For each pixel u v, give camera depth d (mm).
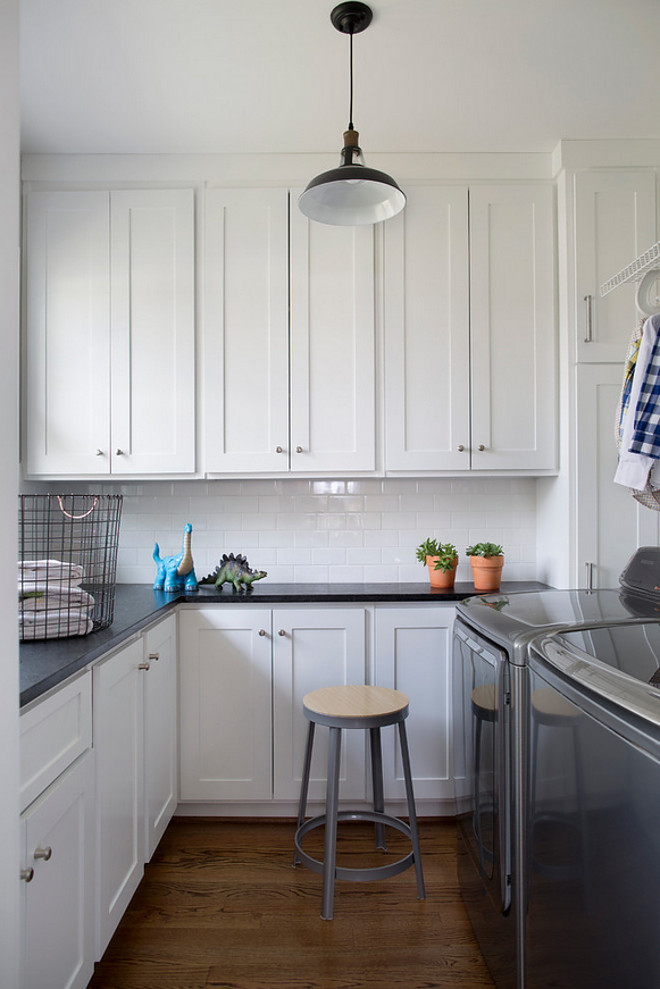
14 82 925
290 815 2410
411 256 2525
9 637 899
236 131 2367
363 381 2510
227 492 2820
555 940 1165
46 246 2520
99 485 2809
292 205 2520
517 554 2834
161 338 2516
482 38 1878
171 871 2070
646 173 2461
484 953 1614
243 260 2516
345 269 2516
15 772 918
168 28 1817
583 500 2436
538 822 1261
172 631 2275
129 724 1741
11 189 919
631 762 879
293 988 1567
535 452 2520
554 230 2535
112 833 1578
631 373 1895
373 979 1595
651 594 1754
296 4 1727
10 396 906
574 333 2441
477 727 1622
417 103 2201
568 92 2154
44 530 2723
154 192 2520
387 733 2361
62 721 1300
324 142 2447
